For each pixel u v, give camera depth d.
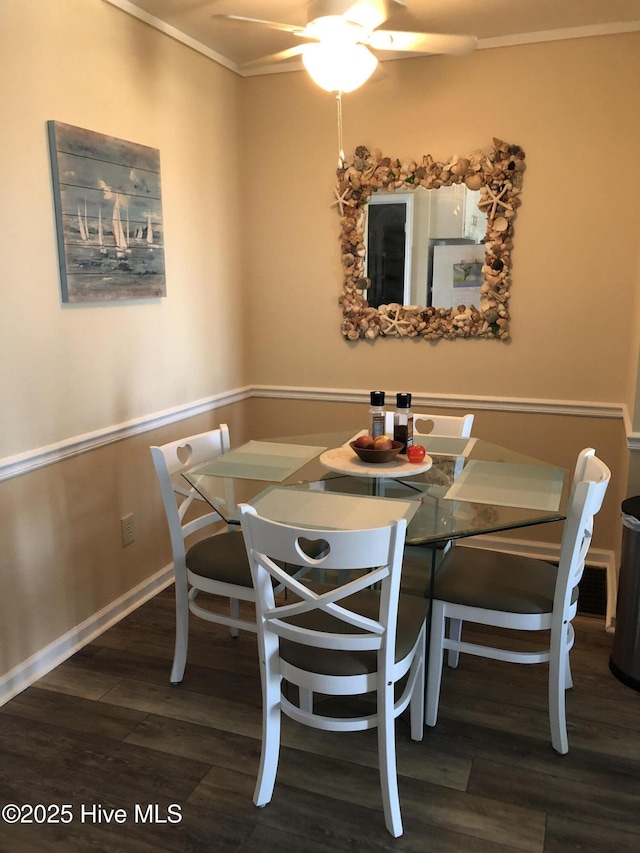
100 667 2.51
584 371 3.21
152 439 3.02
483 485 2.14
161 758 2.03
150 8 2.71
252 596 2.15
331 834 1.75
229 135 3.45
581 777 1.95
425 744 2.09
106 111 2.58
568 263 3.14
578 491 1.84
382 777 1.73
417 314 3.37
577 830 1.76
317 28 2.24
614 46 2.90
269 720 1.81
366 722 1.73
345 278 3.46
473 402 3.40
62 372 2.46
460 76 3.14
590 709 2.26
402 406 2.29
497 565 2.20
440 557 2.41
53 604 2.51
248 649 2.63
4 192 2.16
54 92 2.33
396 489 2.10
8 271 2.20
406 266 3.36
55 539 2.50
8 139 2.16
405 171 3.26
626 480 2.69
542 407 3.29
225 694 2.35
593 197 3.05
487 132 3.15
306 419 3.75
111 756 2.04
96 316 2.61
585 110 2.99
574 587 2.05
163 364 3.04
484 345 3.34
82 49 2.44
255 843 1.73
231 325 3.60
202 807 1.85
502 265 3.19
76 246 2.44
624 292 3.09
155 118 2.86
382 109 3.28
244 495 2.06
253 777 1.95
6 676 2.32
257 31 2.97
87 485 2.64
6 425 2.24
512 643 2.68
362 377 3.59
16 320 2.25
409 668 1.94
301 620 1.85
